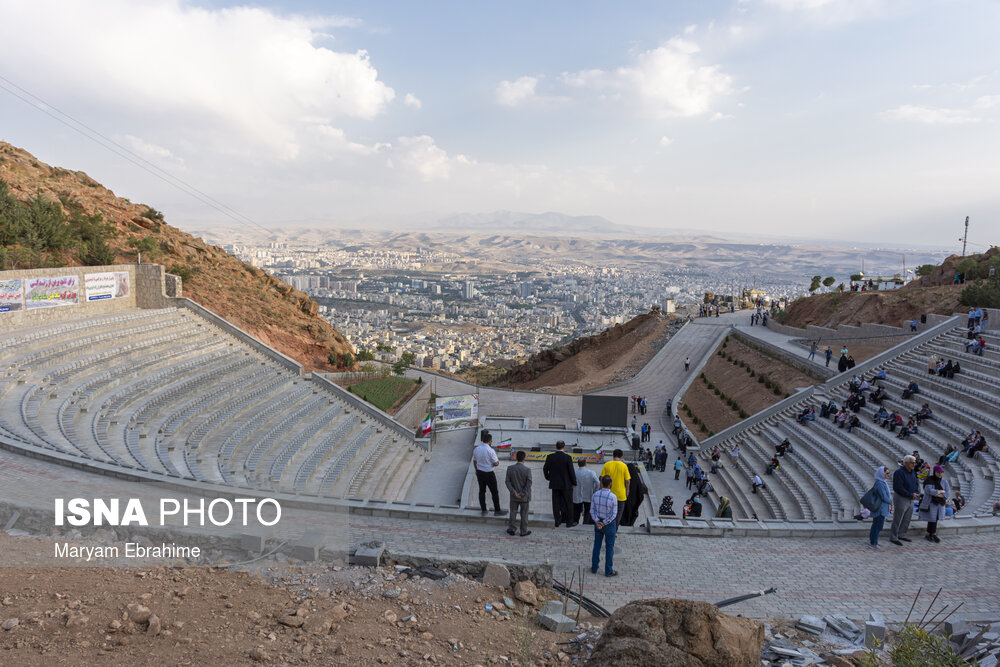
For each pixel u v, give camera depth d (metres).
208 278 57.00
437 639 7.24
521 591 9.38
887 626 10.18
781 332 69.00
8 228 40.97
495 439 43.59
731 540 14.37
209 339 41.56
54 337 32.53
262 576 8.03
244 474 24.20
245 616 6.87
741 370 58.22
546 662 7.27
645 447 42.59
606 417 45.31
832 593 11.65
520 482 13.77
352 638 6.77
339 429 35.94
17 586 7.15
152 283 43.44
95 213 55.19
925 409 31.06
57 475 13.20
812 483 29.86
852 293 64.31
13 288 32.91
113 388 29.23
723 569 12.62
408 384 55.25
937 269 59.19
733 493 33.31
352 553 9.66
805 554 13.65
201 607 6.92
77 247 46.25
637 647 6.25
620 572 12.18
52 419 23.08
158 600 6.95
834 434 33.38
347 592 8.10
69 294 37.00
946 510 17.05
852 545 14.38
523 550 13.15
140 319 39.81
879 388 35.69
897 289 59.84
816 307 67.62
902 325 50.06
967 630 9.61
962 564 13.38
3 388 24.50
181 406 29.92
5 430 19.06
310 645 6.36
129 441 23.39
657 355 70.06
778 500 29.36
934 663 7.42
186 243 62.88
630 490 15.20
